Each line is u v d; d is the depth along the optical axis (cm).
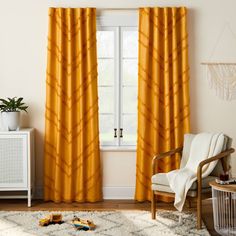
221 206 415
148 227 418
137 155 517
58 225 423
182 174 427
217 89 523
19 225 423
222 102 524
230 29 520
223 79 521
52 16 513
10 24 521
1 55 523
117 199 529
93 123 514
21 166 493
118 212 468
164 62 514
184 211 475
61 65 511
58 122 511
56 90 517
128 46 531
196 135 468
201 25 520
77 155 518
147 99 514
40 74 525
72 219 439
